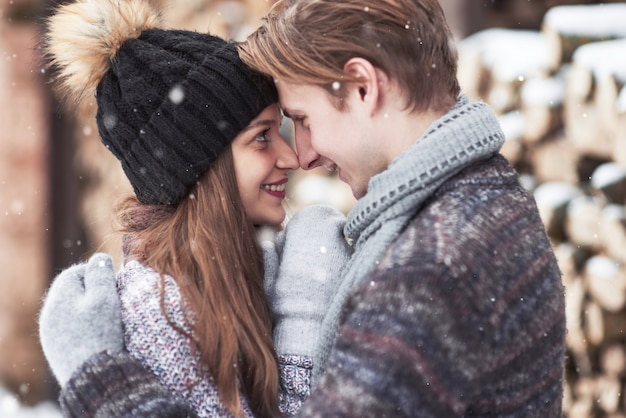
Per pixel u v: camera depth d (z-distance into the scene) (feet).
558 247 11.32
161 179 5.88
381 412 4.26
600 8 12.17
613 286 10.57
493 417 4.69
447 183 4.91
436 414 4.32
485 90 12.99
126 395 5.12
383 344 4.33
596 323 10.82
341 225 6.17
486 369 4.52
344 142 5.20
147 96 5.86
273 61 5.30
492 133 5.00
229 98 5.79
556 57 11.97
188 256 5.72
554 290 4.91
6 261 18.89
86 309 5.43
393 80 5.08
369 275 4.66
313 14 5.18
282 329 5.82
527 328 4.68
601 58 11.25
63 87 6.49
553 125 11.78
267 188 6.16
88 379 5.21
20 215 18.89
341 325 4.69
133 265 5.80
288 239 6.13
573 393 11.23
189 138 5.80
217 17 16.51
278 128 6.18
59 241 18.99
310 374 5.64
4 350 18.97
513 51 13.04
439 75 5.17
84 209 18.48
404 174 4.95
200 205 5.84
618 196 10.85
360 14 5.08
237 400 5.40
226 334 5.48
